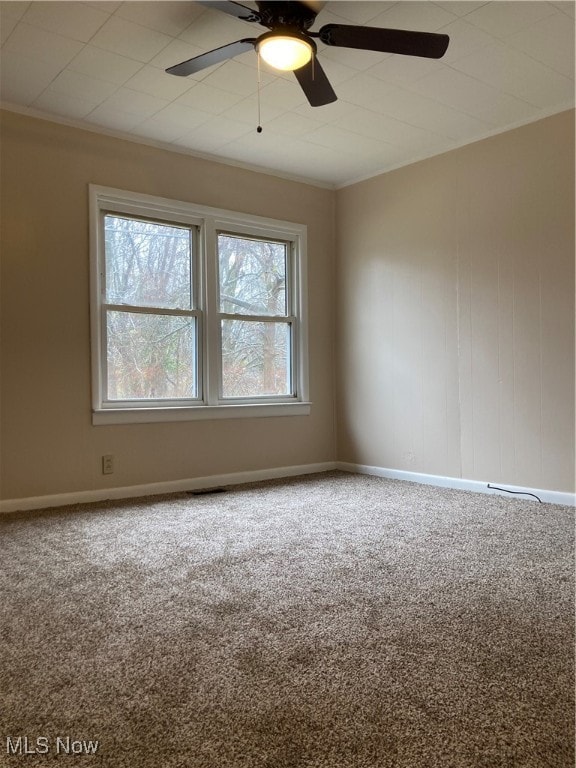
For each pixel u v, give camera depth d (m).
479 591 2.07
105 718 1.32
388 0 2.43
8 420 3.37
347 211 4.77
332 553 2.53
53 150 3.52
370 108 3.44
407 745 1.22
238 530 2.92
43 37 2.68
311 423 4.75
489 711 1.34
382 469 4.53
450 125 3.69
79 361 3.61
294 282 4.70
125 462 3.79
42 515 3.26
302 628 1.78
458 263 3.98
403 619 1.84
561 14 2.52
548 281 3.50
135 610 1.93
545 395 3.53
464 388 3.96
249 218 4.37
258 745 1.22
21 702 1.39
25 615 1.90
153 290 3.98
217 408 4.18
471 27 2.61
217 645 1.67
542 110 3.48
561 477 3.47
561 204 3.44
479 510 3.33
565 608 1.92
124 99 3.31
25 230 3.43
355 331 4.73
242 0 2.43
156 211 3.95
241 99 3.31
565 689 1.43
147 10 2.48
